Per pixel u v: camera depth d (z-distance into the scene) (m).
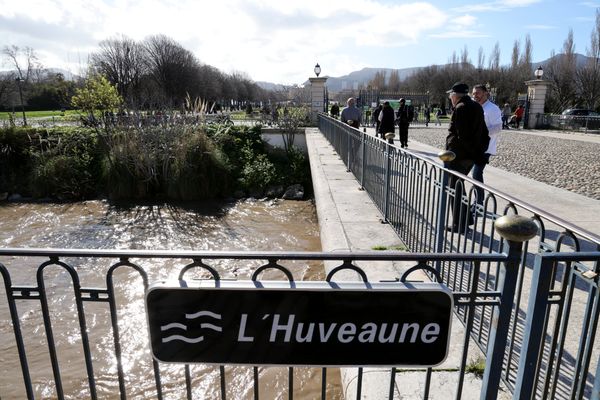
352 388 2.85
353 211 6.87
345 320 1.74
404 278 1.78
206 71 62.69
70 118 21.58
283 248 10.50
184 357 1.80
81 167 16.56
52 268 8.41
